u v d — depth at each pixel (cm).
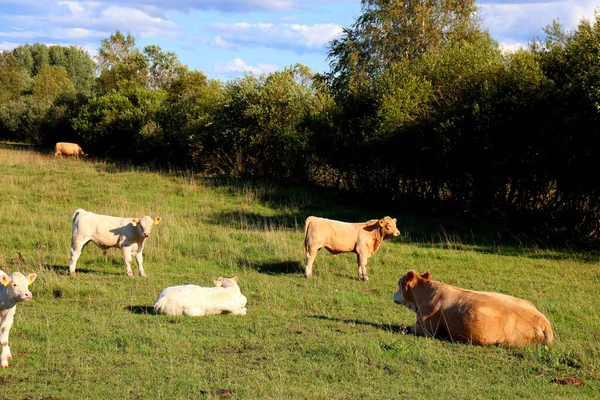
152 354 783
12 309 733
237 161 3073
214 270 1422
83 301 1082
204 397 637
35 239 1605
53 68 7712
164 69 4684
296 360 774
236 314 1004
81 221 1323
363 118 2428
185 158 3441
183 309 977
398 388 681
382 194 2459
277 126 2925
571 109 1736
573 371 762
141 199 2367
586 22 1928
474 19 3534
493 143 1938
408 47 3481
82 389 652
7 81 7688
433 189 2280
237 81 3100
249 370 729
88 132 4138
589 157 1714
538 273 1458
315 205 2375
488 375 737
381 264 1533
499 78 2073
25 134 5744
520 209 2034
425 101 2248
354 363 761
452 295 894
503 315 848
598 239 1816
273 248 1603
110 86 4700
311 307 1091
